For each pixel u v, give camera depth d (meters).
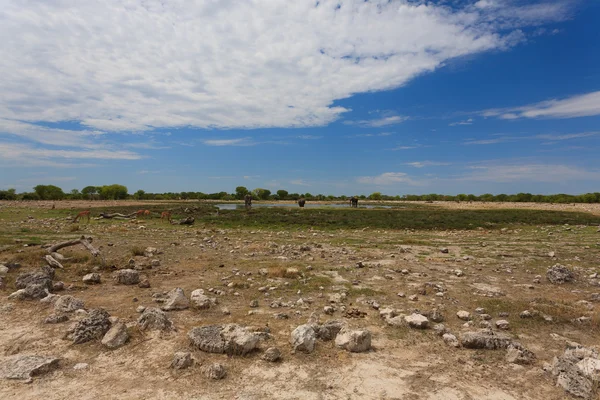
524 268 14.44
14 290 9.86
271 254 16.86
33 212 40.25
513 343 6.96
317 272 13.25
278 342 6.98
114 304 9.09
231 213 40.34
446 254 17.58
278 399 5.07
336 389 5.37
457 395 5.28
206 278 12.09
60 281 11.05
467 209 52.28
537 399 5.21
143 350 6.51
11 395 5.00
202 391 5.25
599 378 5.54
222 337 6.70
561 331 7.95
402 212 42.84
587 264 15.19
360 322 8.21
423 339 7.32
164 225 30.30
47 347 6.54
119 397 5.05
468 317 8.63
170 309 8.62
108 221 32.22
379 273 13.20
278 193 108.56
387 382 5.61
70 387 5.28
